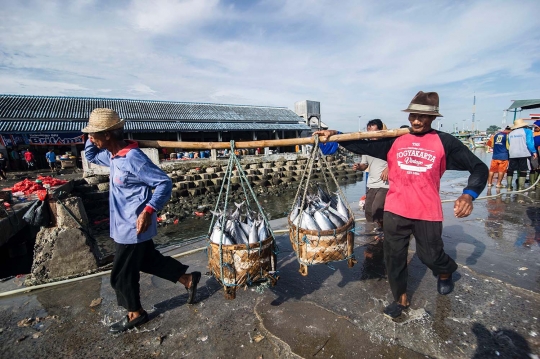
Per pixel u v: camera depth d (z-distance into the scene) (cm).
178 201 1538
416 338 246
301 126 3209
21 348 255
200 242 503
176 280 291
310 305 299
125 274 259
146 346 251
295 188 1948
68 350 251
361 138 283
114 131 251
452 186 972
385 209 271
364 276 357
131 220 252
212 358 234
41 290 353
